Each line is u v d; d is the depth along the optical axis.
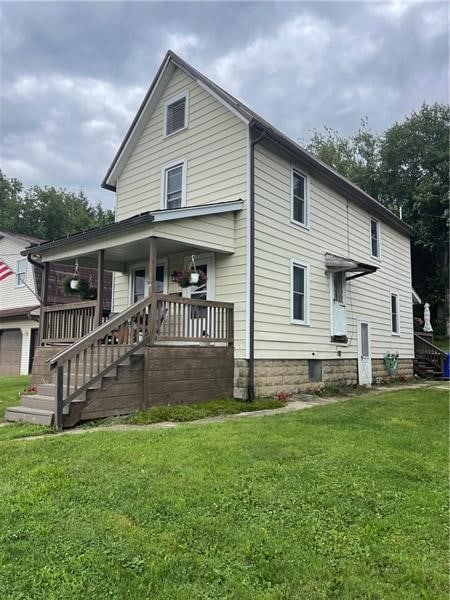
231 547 3.03
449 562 2.88
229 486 4.03
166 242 9.41
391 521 3.45
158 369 8.30
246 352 9.74
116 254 11.45
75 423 7.09
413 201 28.84
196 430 6.24
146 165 12.93
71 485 4.10
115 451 5.11
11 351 21.17
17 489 4.05
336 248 13.55
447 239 28.00
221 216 9.95
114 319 7.84
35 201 39.69
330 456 4.94
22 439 6.15
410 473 4.50
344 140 35.19
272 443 5.45
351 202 14.68
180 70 12.14
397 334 17.30
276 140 10.68
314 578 2.69
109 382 7.64
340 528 3.33
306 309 11.86
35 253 11.32
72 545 3.07
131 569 2.79
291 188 11.67
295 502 3.75
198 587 2.60
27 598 2.53
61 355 7.02
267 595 2.53
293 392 11.05
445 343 25.61
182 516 3.46
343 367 13.39
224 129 10.88
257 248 10.23
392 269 17.45
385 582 2.66
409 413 7.84
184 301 9.01
